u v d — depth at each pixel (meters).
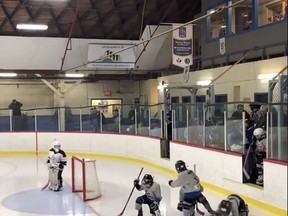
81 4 16.09
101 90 21.94
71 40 17.91
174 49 13.79
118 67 18.19
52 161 9.39
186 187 6.68
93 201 8.36
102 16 17.12
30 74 18.62
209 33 16.62
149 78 20.47
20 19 16.55
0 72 18.11
